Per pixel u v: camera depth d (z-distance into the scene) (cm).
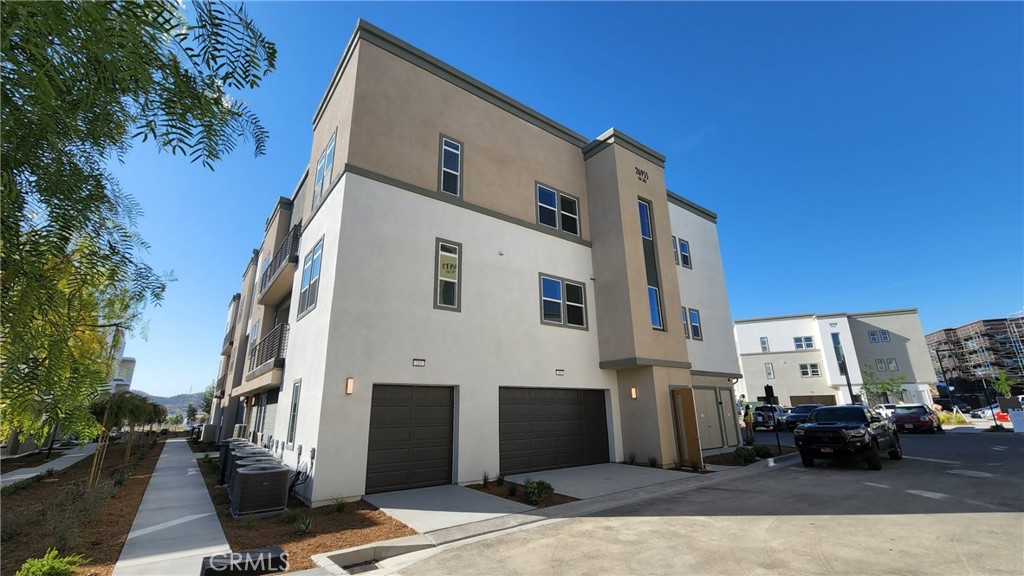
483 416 1082
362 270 962
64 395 290
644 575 490
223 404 2750
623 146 1504
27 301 246
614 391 1384
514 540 629
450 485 998
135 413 1370
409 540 621
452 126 1216
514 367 1173
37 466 1645
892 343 3928
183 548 595
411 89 1151
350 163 999
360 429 891
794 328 4053
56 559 489
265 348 1445
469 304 1123
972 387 5691
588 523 704
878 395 3625
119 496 966
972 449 1497
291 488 883
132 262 336
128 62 196
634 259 1401
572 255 1409
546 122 1469
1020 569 467
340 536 644
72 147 258
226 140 256
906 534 592
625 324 1334
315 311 1009
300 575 507
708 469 1209
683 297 1828
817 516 699
